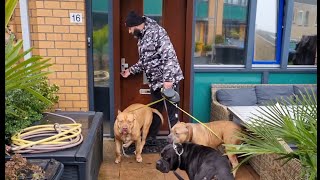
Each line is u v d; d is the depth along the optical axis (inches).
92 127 99.7
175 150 88.7
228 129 109.7
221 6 151.3
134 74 146.3
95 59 145.1
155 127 140.2
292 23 155.6
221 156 85.3
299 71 159.0
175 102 122.5
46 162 71.3
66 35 134.3
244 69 156.3
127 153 135.0
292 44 158.7
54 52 135.1
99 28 141.9
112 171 119.0
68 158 76.9
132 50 149.0
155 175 117.0
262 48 157.8
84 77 139.0
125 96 154.2
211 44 155.3
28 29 130.1
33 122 101.1
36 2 129.7
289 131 61.1
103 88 148.4
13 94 90.4
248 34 152.9
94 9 139.9
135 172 118.7
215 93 152.8
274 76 159.2
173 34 149.3
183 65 152.4
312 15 155.3
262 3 152.4
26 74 55.9
